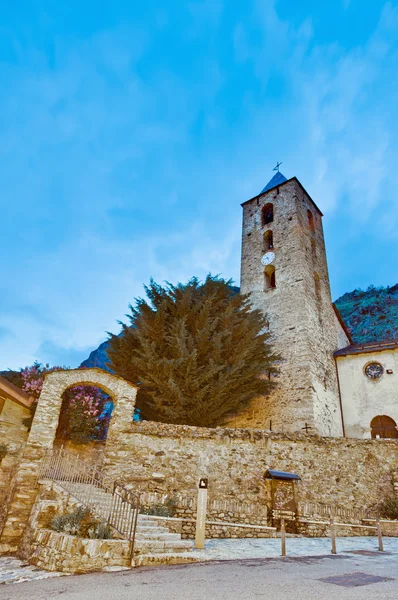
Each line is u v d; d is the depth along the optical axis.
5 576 6.84
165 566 6.98
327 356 22.06
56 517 8.78
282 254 24.30
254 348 17.09
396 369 19.94
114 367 16.88
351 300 69.56
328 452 13.18
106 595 4.95
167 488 11.79
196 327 16.38
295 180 27.17
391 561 7.34
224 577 5.77
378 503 12.30
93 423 14.97
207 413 14.84
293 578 5.63
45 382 12.48
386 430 19.16
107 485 11.56
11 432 13.97
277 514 11.32
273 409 19.14
